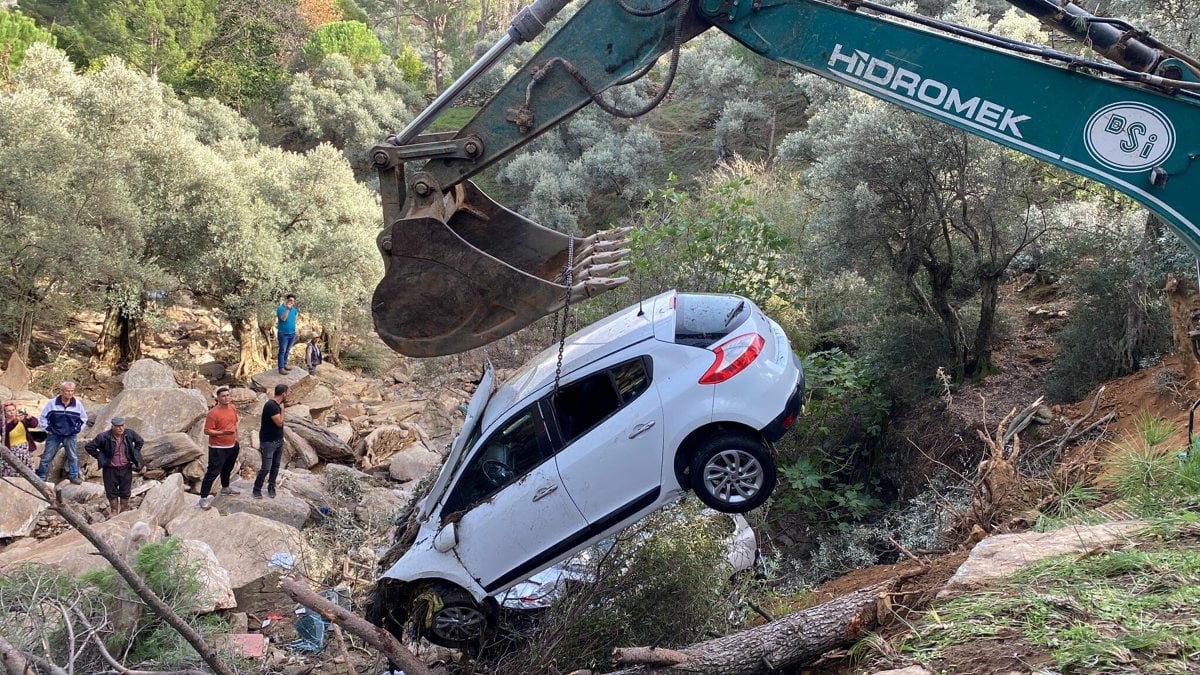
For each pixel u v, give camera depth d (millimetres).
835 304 14477
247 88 45500
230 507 12188
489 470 6441
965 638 3898
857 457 12195
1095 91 4875
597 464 6062
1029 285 14820
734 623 6891
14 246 17578
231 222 20875
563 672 6270
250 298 21047
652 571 6527
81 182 18766
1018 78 4953
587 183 32906
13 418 12242
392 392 21359
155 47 44562
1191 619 3523
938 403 11688
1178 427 7949
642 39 5180
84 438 14828
